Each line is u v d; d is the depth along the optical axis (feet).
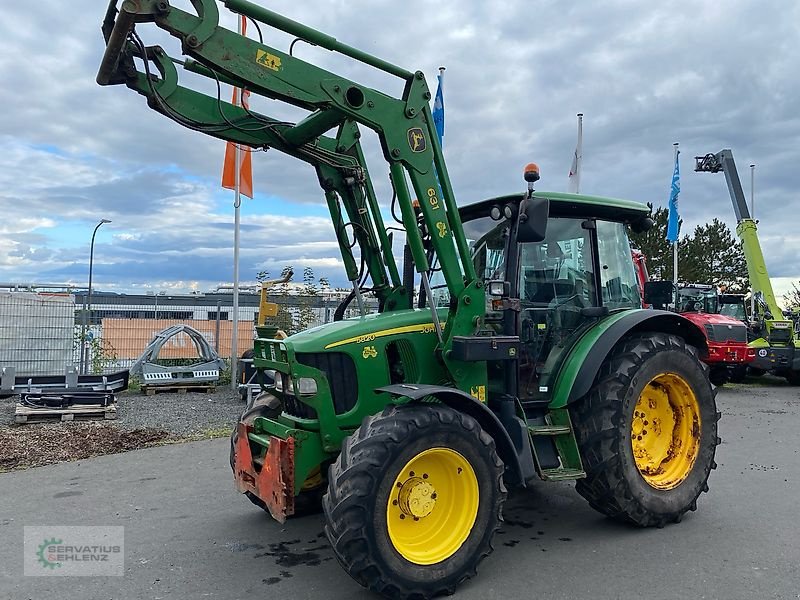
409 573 11.69
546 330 16.02
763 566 13.37
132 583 12.80
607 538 15.12
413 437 11.89
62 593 12.37
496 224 15.99
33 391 34.73
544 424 15.35
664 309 19.79
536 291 16.02
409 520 12.34
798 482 19.92
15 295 41.32
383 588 11.51
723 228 130.72
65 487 19.76
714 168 53.01
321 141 16.38
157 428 28.68
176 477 20.90
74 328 43.88
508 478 13.87
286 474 13.05
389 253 16.85
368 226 16.63
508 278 15.17
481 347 13.62
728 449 24.82
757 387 47.91
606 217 17.69
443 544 12.34
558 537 15.21
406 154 13.56
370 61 13.21
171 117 13.26
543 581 12.72
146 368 39.27
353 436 12.17
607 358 15.89
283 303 47.57
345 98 12.87
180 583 12.80
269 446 13.39
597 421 15.12
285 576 13.14
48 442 25.55
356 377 14.05
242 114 14.11
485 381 14.47
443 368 14.52
